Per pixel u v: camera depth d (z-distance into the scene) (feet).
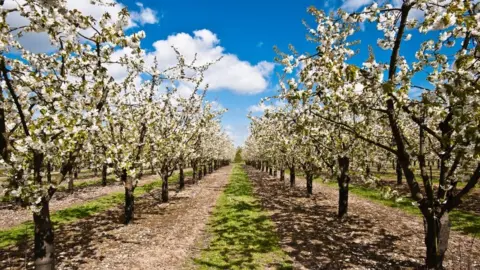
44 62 26.61
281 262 33.45
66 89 24.80
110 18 23.12
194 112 75.82
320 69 25.55
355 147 50.26
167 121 67.41
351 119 47.75
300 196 78.33
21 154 24.23
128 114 52.85
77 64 27.66
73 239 43.24
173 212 61.87
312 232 44.60
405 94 23.70
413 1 21.86
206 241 41.91
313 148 60.70
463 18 17.40
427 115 26.81
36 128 23.35
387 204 63.77
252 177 150.30
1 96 23.41
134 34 23.15
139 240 42.57
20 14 20.26
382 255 34.58
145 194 88.38
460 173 24.75
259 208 63.62
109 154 43.29
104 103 31.76
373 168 168.86
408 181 28.09
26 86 24.13
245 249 38.01
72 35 22.24
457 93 16.11
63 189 101.96
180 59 58.70
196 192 91.66
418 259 32.94
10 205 73.26
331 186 99.14
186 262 34.17
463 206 59.41
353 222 49.57
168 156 70.33
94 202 75.46
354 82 23.65
